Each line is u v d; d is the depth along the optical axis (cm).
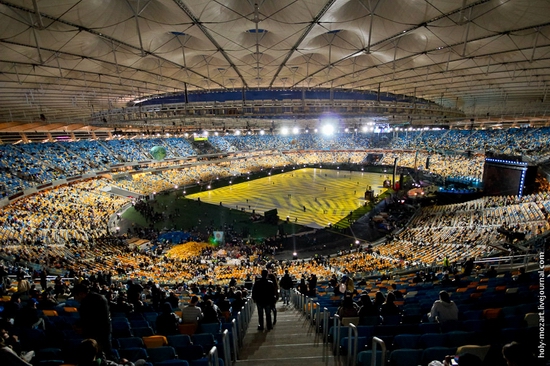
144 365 452
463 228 2986
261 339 754
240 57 2608
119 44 2189
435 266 1838
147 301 1225
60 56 2272
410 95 4375
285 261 2892
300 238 3506
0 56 2061
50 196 4147
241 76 3300
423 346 518
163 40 2269
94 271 2056
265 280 807
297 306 1236
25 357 482
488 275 1259
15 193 3794
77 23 1778
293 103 3125
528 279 994
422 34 2098
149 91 3938
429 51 2384
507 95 4088
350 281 1175
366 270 2223
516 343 277
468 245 2388
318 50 2484
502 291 919
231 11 1756
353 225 3891
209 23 1881
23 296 1083
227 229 3772
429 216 3809
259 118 4084
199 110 3173
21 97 3212
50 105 3725
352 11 1827
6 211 3359
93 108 4328
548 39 1961
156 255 2884
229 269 2445
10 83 2778
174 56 2580
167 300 991
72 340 564
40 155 4772
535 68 2662
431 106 3903
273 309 888
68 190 4525
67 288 1339
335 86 3881
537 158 4406
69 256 2400
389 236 3397
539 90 3678
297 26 1938
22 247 2433
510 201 3362
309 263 2627
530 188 3466
